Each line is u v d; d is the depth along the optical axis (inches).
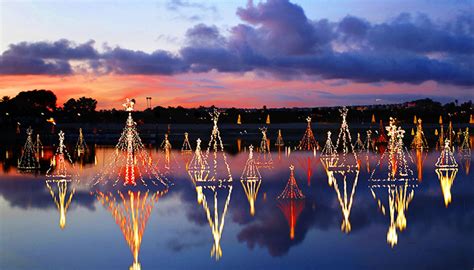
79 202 1411.2
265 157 2849.4
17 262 873.5
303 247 946.7
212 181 1828.2
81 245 973.8
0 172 2174.0
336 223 1133.7
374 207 1312.7
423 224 1121.4
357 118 7514.8
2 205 1375.5
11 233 1067.9
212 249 939.3
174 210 1288.1
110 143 4266.7
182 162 2551.7
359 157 2827.3
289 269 827.4
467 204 1346.0
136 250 937.5
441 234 1036.5
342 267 835.4
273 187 1670.8
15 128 5733.3
